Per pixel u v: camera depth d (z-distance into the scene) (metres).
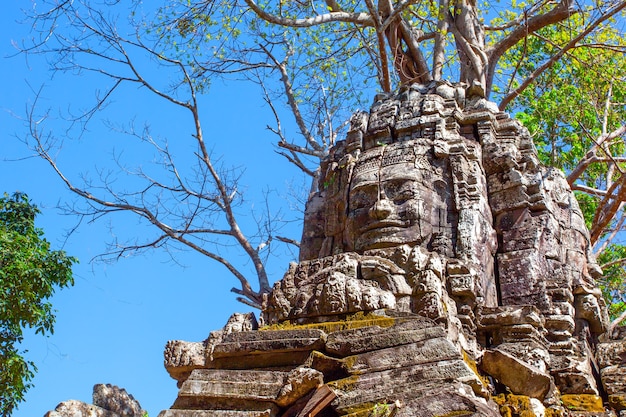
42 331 13.52
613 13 15.96
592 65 18.02
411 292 9.94
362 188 11.93
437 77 16.53
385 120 12.79
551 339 10.79
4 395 13.11
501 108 16.75
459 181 11.78
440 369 8.20
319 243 12.95
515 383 9.15
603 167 21.17
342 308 9.69
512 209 11.89
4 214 14.44
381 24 15.48
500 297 11.35
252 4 15.67
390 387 8.22
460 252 11.11
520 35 17.23
